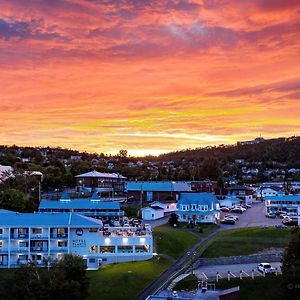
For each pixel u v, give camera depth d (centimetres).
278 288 8831
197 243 12050
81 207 14725
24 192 18288
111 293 8862
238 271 9806
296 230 9356
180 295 8112
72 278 8012
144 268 10069
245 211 17400
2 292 7512
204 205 14775
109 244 10825
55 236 10675
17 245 10581
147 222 14975
